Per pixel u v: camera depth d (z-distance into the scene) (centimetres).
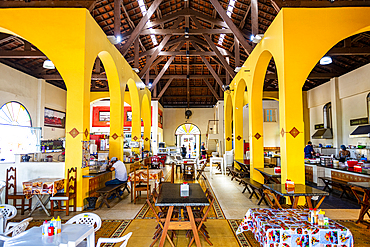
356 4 559
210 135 1791
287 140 543
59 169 557
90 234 271
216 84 1894
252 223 341
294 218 317
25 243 228
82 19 550
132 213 520
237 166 1061
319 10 557
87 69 562
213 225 446
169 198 374
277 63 588
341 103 1158
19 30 548
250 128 847
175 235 402
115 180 643
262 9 870
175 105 2259
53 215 505
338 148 1144
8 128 963
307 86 1442
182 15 1028
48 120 1249
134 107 1137
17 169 561
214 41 1351
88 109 574
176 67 1730
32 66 1096
